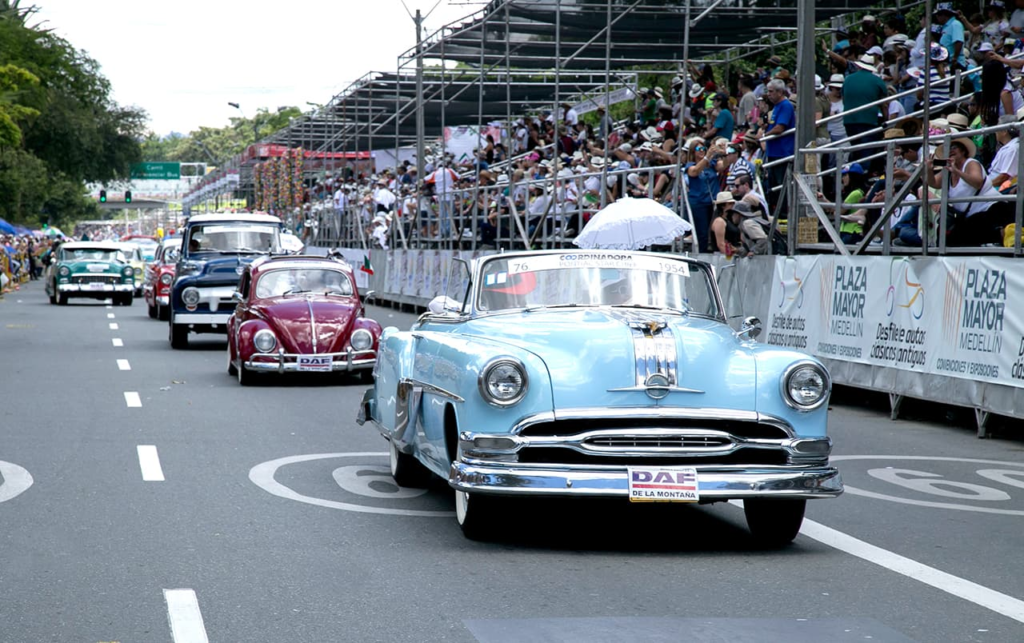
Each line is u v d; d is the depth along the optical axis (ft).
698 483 29.76
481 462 30.22
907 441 52.37
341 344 71.97
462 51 123.54
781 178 82.58
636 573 28.71
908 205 66.23
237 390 69.46
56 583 27.25
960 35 82.07
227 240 104.22
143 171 407.64
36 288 228.22
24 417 56.65
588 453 29.99
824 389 31.14
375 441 50.62
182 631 23.61
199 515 35.17
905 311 59.26
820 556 30.71
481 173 126.72
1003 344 52.01
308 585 27.27
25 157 343.46
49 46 353.72
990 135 67.56
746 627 24.00
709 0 91.04
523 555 30.50
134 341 104.94
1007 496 39.55
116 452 46.65
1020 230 55.57
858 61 78.07
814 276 67.92
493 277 37.11
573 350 31.09
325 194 215.92
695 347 31.22
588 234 75.92
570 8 97.19
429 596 26.35
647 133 107.04
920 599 26.35
